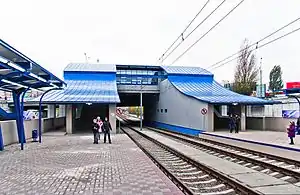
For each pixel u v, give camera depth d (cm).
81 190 787
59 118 3925
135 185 837
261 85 4675
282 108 3494
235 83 5075
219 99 2975
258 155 1545
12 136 2038
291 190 822
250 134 2531
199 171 1150
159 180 898
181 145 2038
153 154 1648
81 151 1625
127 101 5669
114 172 1025
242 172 1101
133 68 4538
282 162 1327
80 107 4412
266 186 874
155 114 4697
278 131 2911
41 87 2041
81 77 4022
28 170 1070
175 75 3906
